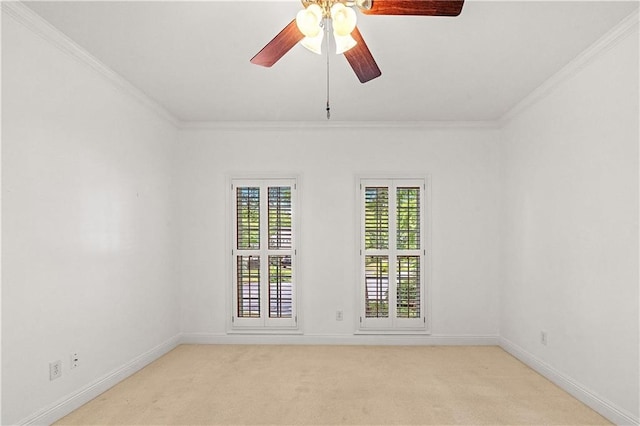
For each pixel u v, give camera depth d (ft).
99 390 10.12
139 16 7.82
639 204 7.82
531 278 12.30
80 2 7.32
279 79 11.03
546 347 11.38
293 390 10.47
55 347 8.59
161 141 13.79
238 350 14.21
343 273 15.12
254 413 9.12
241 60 9.84
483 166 15.06
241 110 13.83
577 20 7.90
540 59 9.68
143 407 9.42
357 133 15.21
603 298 8.87
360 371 11.98
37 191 8.12
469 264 15.01
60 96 8.77
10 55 7.47
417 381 11.12
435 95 12.26
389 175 15.17
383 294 15.11
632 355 8.02
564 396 10.03
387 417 8.91
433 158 15.14
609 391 8.70
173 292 14.58
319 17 6.19
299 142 15.29
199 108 13.62
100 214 10.23
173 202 14.70
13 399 7.50
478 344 14.85
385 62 9.89
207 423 8.64
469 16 7.77
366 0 5.95
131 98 11.78
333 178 15.21
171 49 9.26
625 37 8.14
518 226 13.25
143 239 12.48
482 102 12.87
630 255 8.07
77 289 9.31
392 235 15.12
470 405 9.53
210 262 15.19
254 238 15.25
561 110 10.63
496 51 9.28
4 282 7.33
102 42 8.89
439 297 15.02
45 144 8.34
